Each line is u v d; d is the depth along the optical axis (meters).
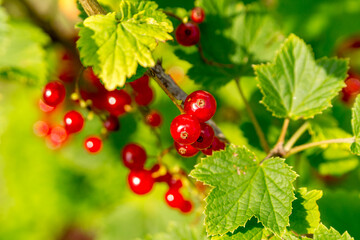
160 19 0.33
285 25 0.43
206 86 0.38
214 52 0.38
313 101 0.36
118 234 0.46
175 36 0.37
